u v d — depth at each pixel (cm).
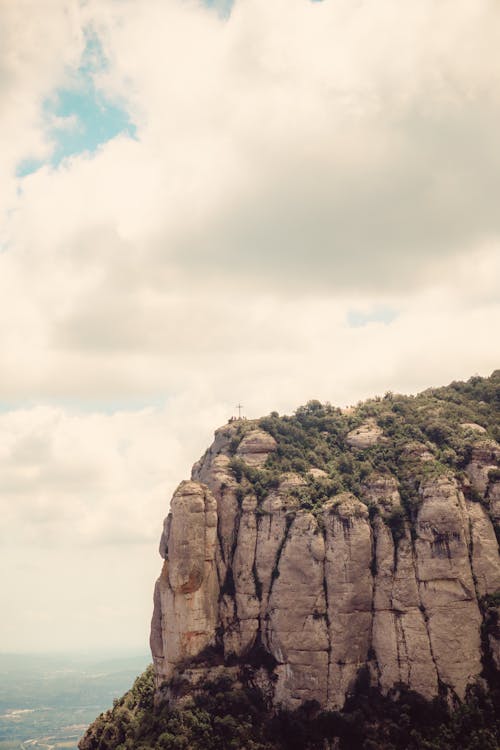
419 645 11231
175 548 12100
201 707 11188
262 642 11981
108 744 11800
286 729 11075
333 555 11906
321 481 13275
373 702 11119
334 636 11500
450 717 10725
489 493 12469
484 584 11588
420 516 11975
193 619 11894
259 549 12512
